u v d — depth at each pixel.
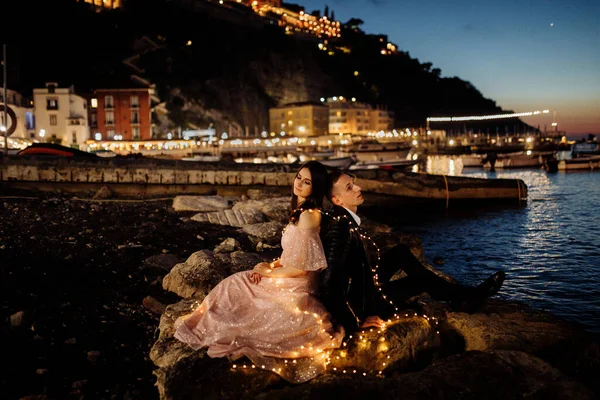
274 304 4.44
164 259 8.90
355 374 4.30
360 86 192.38
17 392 4.65
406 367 4.83
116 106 82.06
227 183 19.45
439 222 20.59
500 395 3.89
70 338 5.76
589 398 3.92
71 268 8.24
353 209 5.03
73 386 4.80
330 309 4.66
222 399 4.01
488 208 24.42
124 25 133.12
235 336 4.42
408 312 5.36
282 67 163.00
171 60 127.31
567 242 15.85
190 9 152.88
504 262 13.00
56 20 119.44
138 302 7.07
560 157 105.94
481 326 5.46
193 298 6.40
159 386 4.64
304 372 4.30
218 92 134.75
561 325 5.70
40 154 19.84
